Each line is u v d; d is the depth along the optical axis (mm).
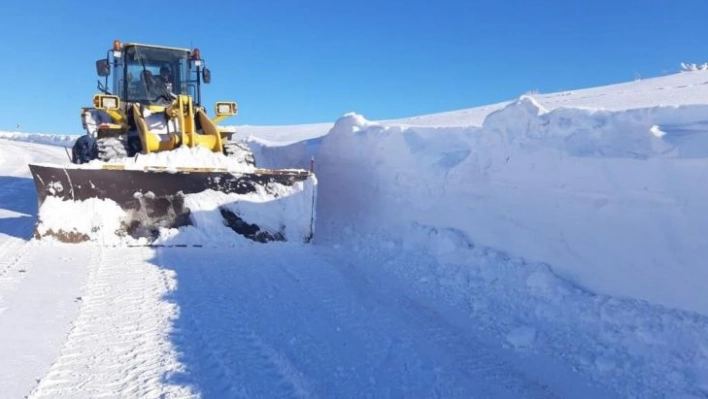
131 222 6754
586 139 5266
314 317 4512
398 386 3451
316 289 5258
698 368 3543
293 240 7301
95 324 4062
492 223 5938
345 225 8031
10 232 7055
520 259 5453
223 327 4145
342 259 6504
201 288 5062
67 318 4148
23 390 3080
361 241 7207
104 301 4559
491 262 5574
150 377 3295
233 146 8281
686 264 4129
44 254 5957
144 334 3926
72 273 5305
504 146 6066
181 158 7246
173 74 9297
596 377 3643
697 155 4199
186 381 3273
